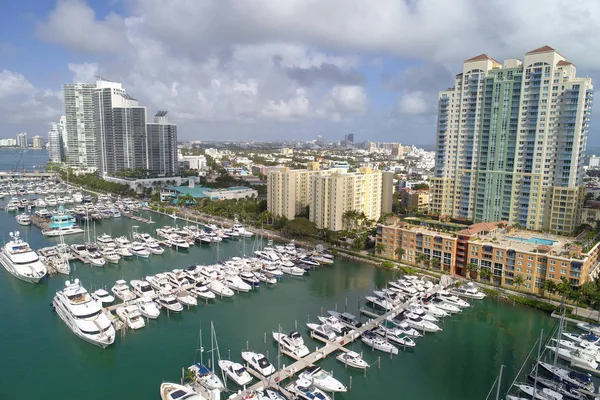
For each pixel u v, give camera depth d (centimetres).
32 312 14625
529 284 16888
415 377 11269
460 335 13688
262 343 12775
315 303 16112
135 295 15575
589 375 11062
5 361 11594
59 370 11219
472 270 18400
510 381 11156
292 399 9838
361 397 10381
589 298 15300
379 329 13538
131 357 11906
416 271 19475
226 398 10031
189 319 14438
